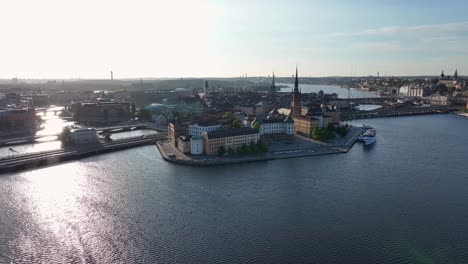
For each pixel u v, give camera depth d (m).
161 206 166.50
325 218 152.88
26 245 132.25
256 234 139.50
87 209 164.00
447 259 122.12
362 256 124.06
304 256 124.19
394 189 188.12
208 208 163.75
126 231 142.50
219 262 120.75
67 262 121.31
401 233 139.75
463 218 152.75
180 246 130.88
